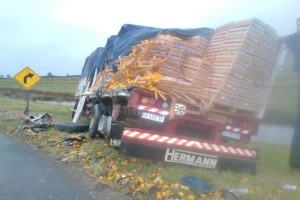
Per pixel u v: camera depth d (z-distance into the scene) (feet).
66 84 236.63
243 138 24.84
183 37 27.32
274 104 26.25
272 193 19.10
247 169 23.21
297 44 23.68
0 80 296.92
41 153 28.19
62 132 37.29
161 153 22.02
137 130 22.07
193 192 17.83
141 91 23.02
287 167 27.20
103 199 17.65
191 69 23.80
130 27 34.58
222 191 17.84
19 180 20.22
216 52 24.29
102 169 21.99
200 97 23.57
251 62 22.80
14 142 32.96
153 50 24.38
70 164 24.61
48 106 90.58
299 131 26.53
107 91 29.91
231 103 23.04
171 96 23.17
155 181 19.51
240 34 22.76
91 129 32.86
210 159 22.75
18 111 66.08
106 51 39.47
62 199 17.34
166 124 23.54
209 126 24.34
